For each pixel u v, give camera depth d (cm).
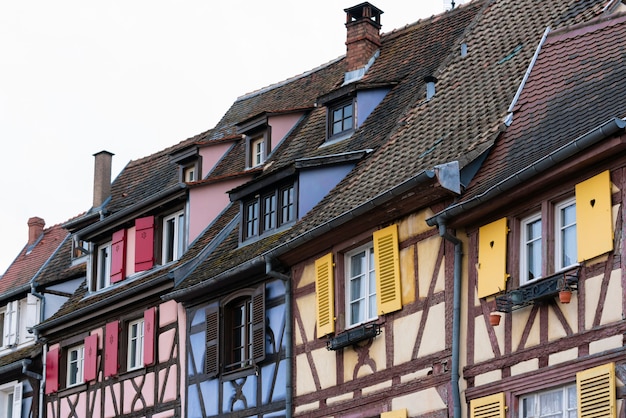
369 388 2067
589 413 1633
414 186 1977
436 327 1952
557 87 2000
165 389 2641
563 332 1714
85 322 2947
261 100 3184
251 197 2573
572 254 1752
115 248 2991
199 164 2984
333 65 3030
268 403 2317
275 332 2338
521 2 2466
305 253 2272
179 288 2616
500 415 1789
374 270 2123
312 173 2423
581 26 2100
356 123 2561
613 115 1744
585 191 1712
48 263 3450
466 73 2353
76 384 2934
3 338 3397
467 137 2075
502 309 1811
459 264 1922
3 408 3244
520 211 1830
